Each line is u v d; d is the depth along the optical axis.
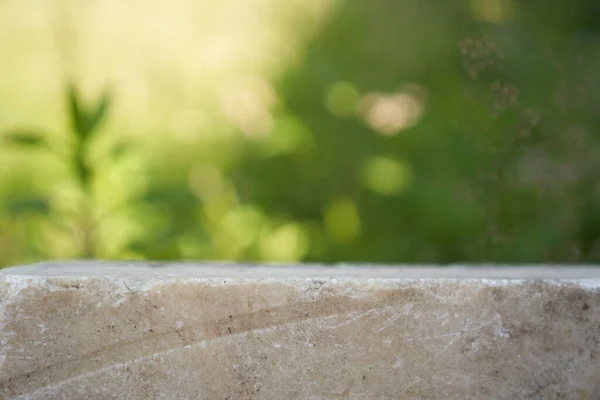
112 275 1.39
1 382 1.36
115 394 1.37
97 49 3.46
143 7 3.56
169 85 3.37
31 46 3.44
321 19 3.43
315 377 1.38
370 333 1.38
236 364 1.38
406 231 2.79
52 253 2.45
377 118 3.03
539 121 2.73
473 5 3.19
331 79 3.11
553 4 2.98
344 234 2.85
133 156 2.22
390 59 3.20
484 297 1.38
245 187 2.98
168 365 1.38
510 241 2.64
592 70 2.76
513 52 2.80
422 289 1.38
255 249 2.76
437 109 2.96
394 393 1.38
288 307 1.38
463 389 1.38
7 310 1.36
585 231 2.58
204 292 1.37
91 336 1.37
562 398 1.38
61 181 2.55
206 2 3.59
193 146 3.15
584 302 1.38
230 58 3.42
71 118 2.11
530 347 1.38
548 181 2.68
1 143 2.83
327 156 2.99
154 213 2.31
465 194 2.72
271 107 3.13
